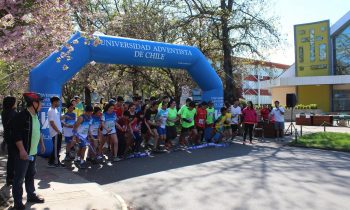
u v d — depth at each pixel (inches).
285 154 515.5
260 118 766.5
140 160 465.7
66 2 283.0
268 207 258.1
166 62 601.9
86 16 319.9
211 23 898.7
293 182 333.7
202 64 647.1
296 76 1685.5
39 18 260.5
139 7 930.7
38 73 462.3
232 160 461.1
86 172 391.9
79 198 279.1
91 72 898.7
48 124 443.5
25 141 239.5
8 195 282.5
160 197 291.7
